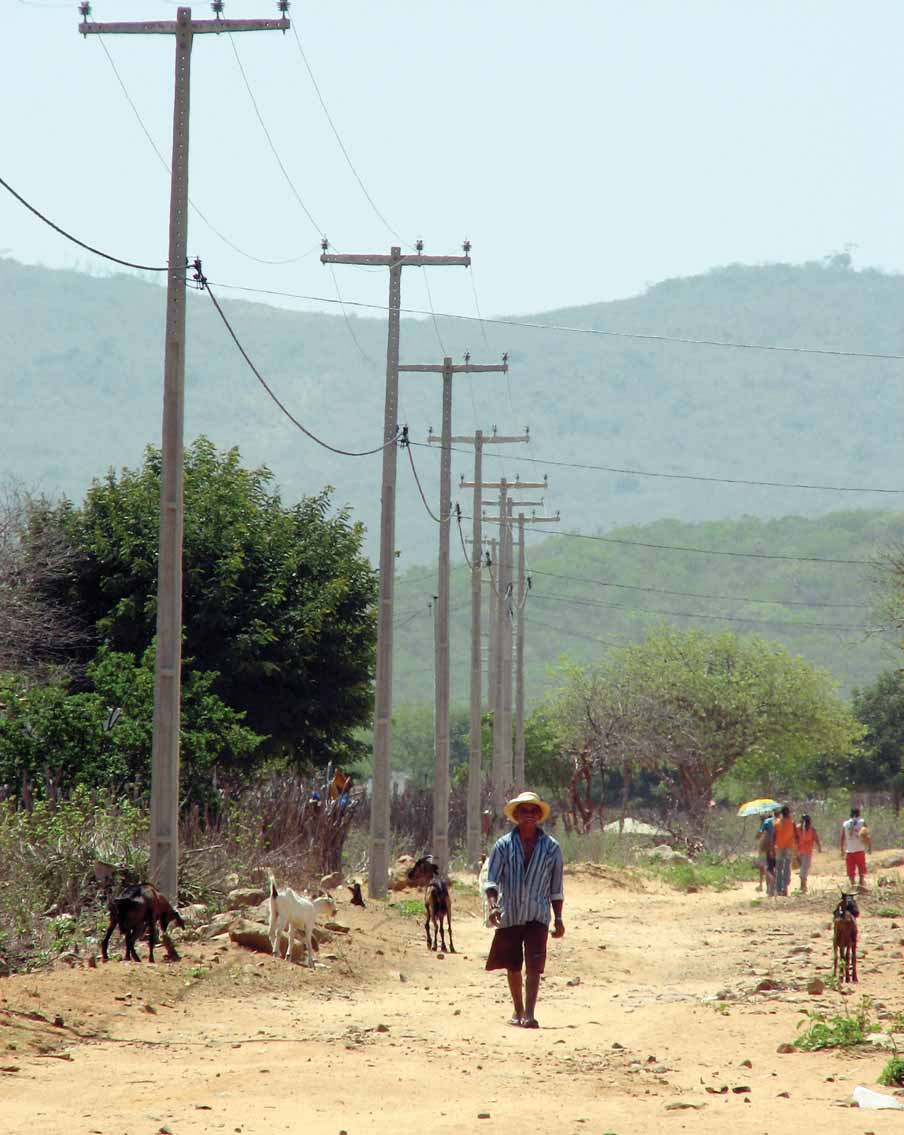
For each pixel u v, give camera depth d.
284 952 64.50
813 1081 38.84
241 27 74.50
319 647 136.88
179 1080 37.53
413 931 85.31
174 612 73.38
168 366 74.38
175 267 74.31
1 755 94.69
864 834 119.44
